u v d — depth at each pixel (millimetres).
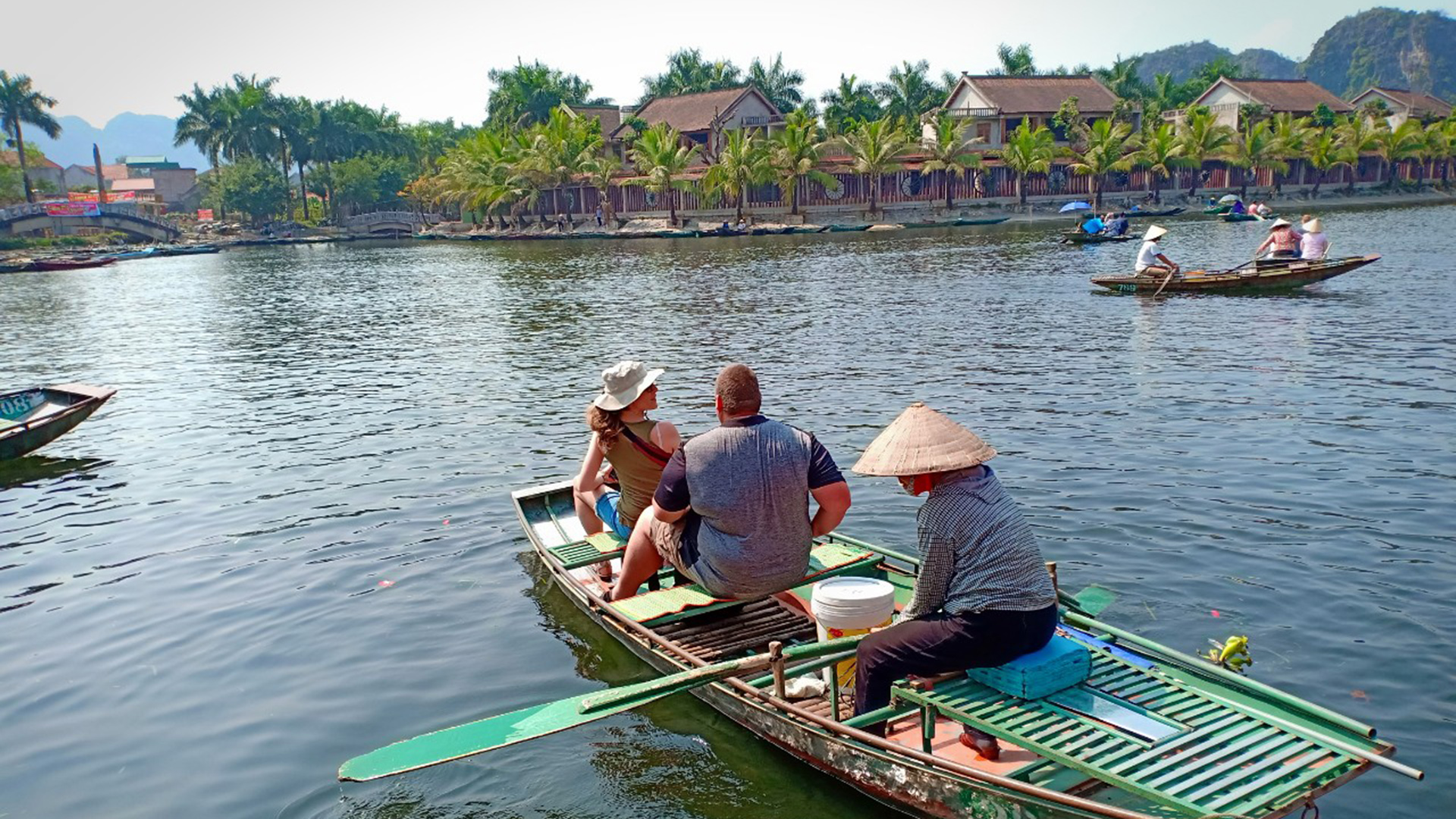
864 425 12898
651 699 5188
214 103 109062
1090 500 9367
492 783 5426
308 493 10938
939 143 73625
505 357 19891
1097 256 38688
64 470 12539
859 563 7031
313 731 6016
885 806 5051
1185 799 4094
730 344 20266
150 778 5613
